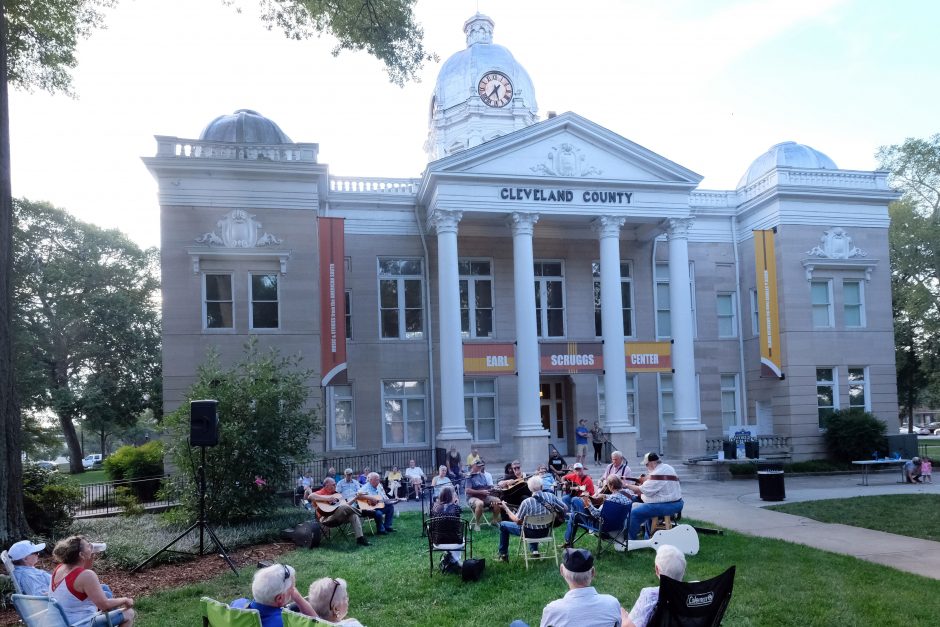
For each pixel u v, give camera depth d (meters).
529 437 25.73
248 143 25.36
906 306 42.97
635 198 27.97
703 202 32.91
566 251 30.55
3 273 12.08
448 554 10.80
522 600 9.20
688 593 6.06
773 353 29.73
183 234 24.58
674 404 28.34
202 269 24.72
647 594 6.36
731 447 27.50
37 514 13.48
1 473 11.82
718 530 13.65
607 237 27.66
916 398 58.41
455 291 26.22
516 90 41.56
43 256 43.84
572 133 27.52
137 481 22.62
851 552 11.89
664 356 28.42
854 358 30.41
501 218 27.97
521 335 26.52
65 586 7.00
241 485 15.36
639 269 31.36
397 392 28.86
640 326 31.03
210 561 12.03
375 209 29.02
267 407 15.95
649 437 30.92
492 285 29.80
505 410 29.67
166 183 24.61
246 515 15.62
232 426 15.47
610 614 5.68
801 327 29.88
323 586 6.09
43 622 6.46
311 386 24.83
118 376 44.75
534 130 26.89
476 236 29.69
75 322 43.06
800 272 30.11
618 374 27.17
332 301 25.42
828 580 9.80
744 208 32.25
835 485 23.55
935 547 12.22
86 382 44.00
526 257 26.80
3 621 8.66
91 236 45.31
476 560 10.38
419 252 29.27
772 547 12.17
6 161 12.33
